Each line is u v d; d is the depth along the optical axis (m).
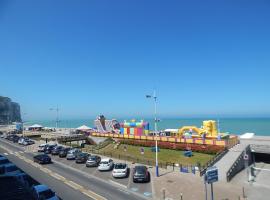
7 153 55.69
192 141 50.06
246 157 36.44
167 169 37.53
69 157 46.91
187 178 32.66
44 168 39.62
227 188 28.83
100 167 37.31
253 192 28.56
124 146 56.50
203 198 25.34
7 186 28.12
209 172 21.89
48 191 23.80
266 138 59.41
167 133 63.94
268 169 40.88
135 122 71.19
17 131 114.94
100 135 70.69
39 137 86.56
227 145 45.19
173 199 25.17
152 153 49.12
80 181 31.75
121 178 33.16
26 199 24.50
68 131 103.50
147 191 27.62
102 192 27.30
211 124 57.28
